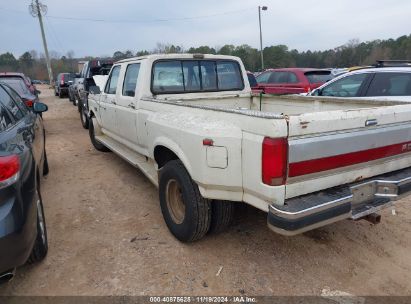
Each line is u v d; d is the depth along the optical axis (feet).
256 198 8.80
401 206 14.82
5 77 33.14
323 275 10.18
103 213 14.29
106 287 9.70
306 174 8.26
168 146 11.55
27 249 8.45
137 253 11.27
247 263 10.73
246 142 8.58
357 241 11.99
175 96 15.30
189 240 11.42
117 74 17.94
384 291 9.53
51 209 14.74
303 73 35.37
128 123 16.01
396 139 10.02
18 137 9.82
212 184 9.58
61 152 24.85
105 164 21.43
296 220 7.95
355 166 9.21
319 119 8.18
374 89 20.17
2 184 7.97
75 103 55.62
